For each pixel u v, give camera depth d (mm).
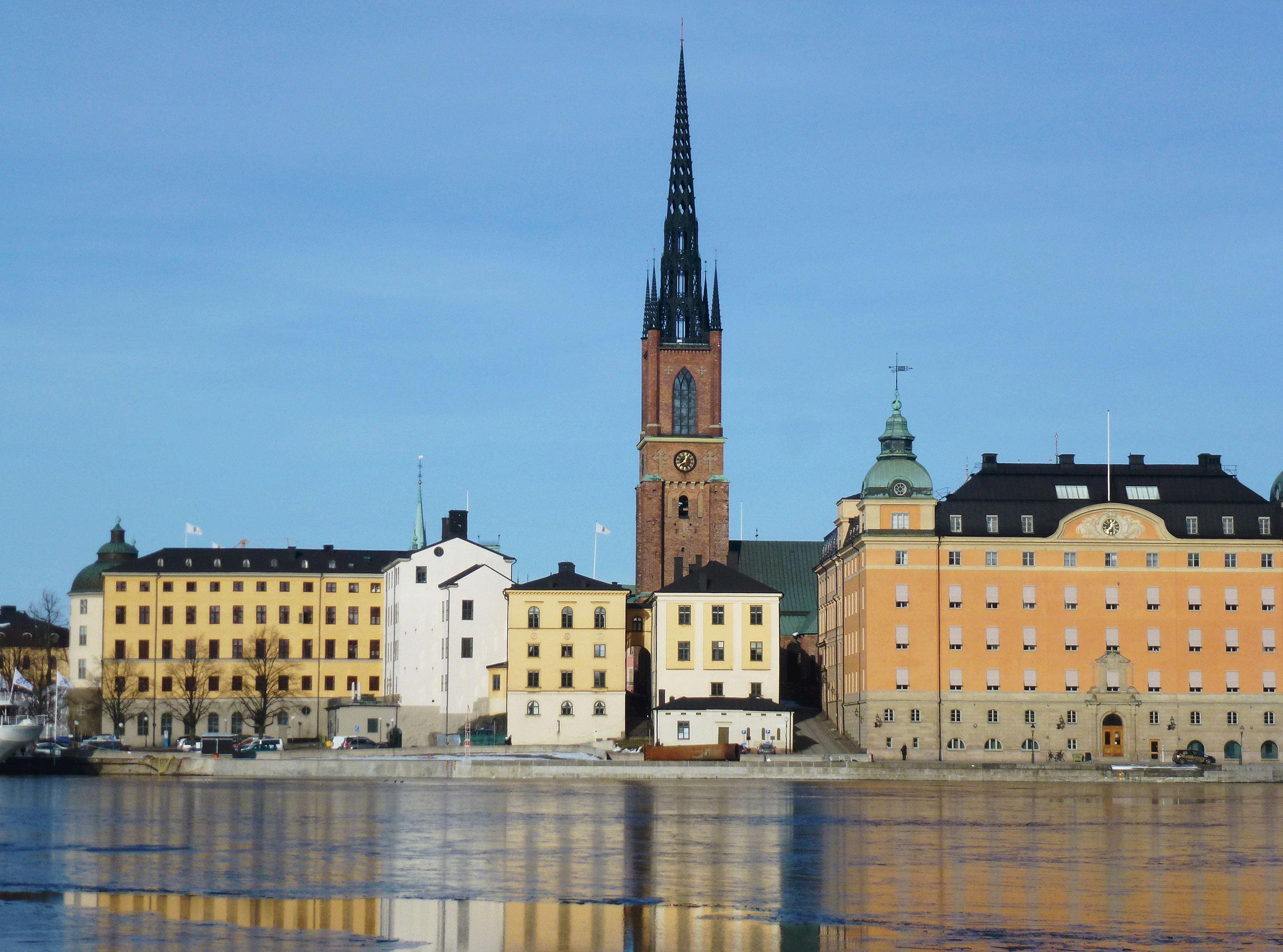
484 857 98812
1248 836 116000
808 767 199625
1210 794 172500
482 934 71438
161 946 68062
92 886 85125
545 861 97062
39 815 131750
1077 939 70562
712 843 108438
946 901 80812
